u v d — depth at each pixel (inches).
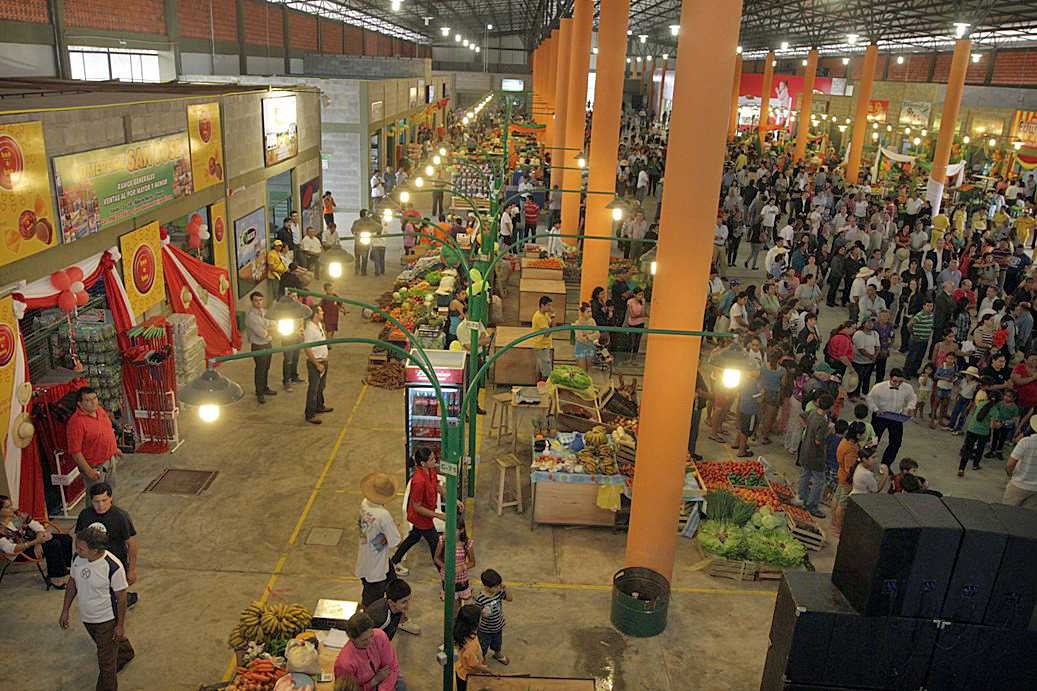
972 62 1967.3
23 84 604.4
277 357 658.2
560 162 1254.9
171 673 311.9
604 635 349.1
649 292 779.4
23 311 379.2
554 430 491.2
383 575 337.1
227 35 1310.3
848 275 842.8
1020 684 254.5
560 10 1628.9
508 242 962.7
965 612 247.9
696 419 493.7
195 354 549.0
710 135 317.1
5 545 347.3
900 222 1190.3
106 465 411.8
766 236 1079.0
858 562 249.6
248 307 716.7
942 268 836.0
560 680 287.3
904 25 1804.9
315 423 537.3
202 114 602.9
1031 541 238.7
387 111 1299.2
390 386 601.3
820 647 253.4
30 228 383.9
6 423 370.6
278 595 343.6
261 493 446.0
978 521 244.8
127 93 594.6
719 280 729.6
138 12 984.9
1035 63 1683.1
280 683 265.4
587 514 427.8
